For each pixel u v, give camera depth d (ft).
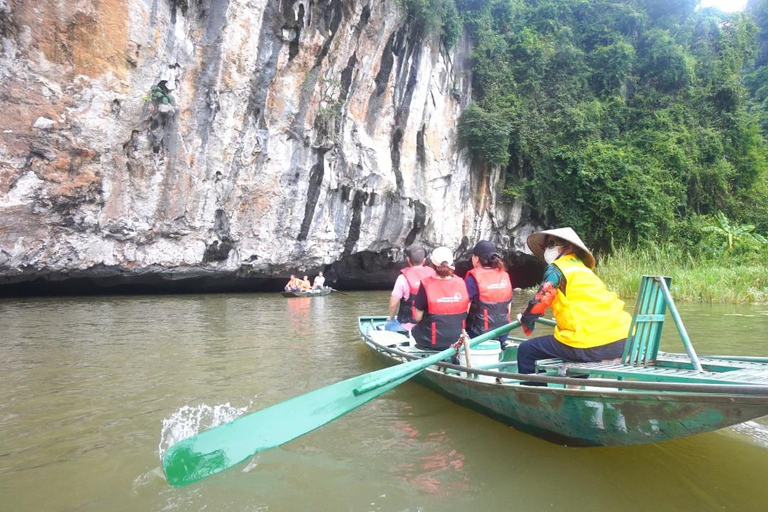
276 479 8.14
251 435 9.00
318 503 7.35
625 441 8.41
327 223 49.75
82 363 15.99
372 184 50.96
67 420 10.66
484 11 58.70
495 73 59.06
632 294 41.42
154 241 41.01
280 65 42.14
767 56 99.66
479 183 60.13
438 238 57.31
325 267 57.88
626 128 65.57
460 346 11.87
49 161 34.19
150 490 7.67
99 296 44.45
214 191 42.29
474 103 56.85
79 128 34.60
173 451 8.05
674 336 21.08
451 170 57.00
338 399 9.98
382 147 50.90
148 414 11.09
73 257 37.50
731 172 65.16
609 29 66.95
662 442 9.63
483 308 13.70
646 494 7.64
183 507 7.18
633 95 67.72
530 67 61.72
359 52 46.39
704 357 10.58
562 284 10.26
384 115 50.39
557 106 61.98
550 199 60.54
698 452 9.21
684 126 65.00
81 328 23.80
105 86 34.88
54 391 12.80
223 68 39.24
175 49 37.09
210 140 40.68
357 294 51.44
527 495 7.61
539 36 64.03
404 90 51.26
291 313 31.48
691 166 62.59
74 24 32.99
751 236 58.18
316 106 45.03
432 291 13.30
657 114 64.59
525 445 9.59
